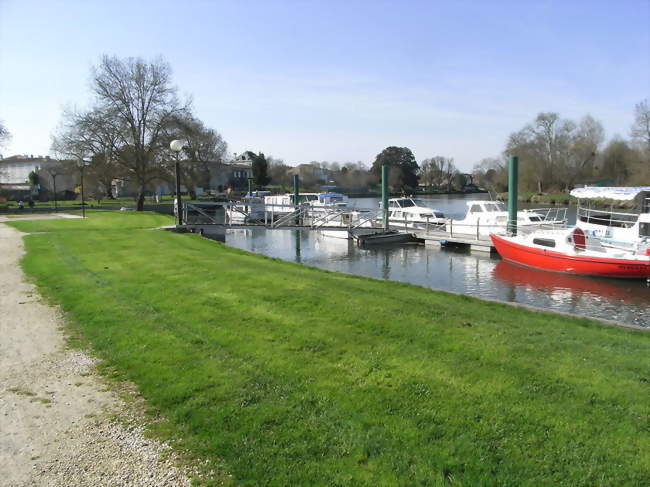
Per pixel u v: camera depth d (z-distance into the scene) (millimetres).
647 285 19078
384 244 31469
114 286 10352
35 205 56438
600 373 6074
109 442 4414
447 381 5668
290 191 104812
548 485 3814
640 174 67938
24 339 7117
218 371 5883
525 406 5074
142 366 6059
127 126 42375
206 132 65875
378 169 115750
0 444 4383
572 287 18844
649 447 4348
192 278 11203
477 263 24344
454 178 127312
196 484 3814
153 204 57906
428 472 3941
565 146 75875
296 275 12281
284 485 3795
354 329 7586
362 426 4633
